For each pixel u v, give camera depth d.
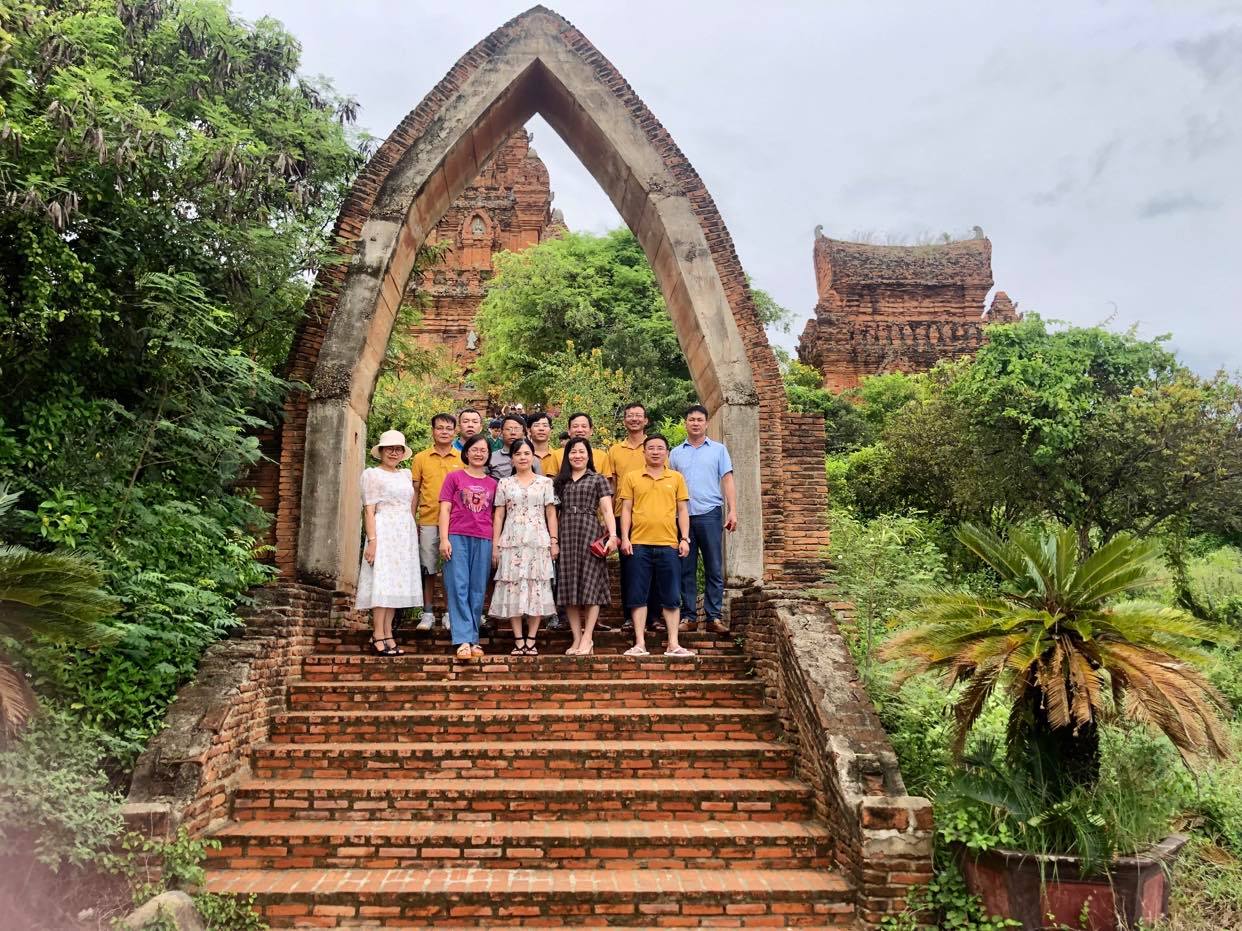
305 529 9.09
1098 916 4.89
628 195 11.23
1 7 6.40
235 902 5.00
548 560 7.88
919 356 28.69
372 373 10.31
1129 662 5.27
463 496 7.80
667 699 7.14
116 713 5.75
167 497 7.36
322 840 5.50
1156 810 5.43
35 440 6.67
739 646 8.16
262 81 9.85
